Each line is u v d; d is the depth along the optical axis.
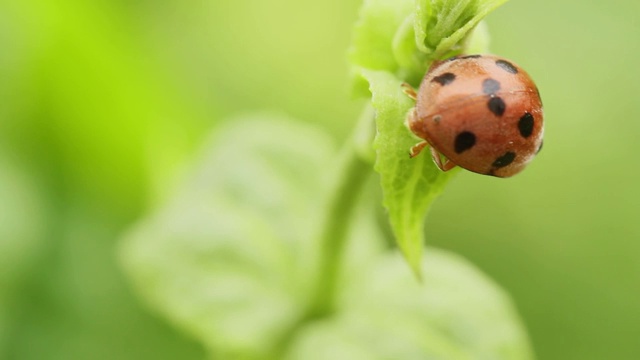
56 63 0.16
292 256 0.15
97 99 0.16
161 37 0.18
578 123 0.17
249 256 0.15
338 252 0.14
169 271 0.15
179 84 0.18
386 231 0.18
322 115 0.19
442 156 0.12
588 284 0.17
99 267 0.16
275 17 0.20
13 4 0.16
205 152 0.15
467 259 0.17
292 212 0.15
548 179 0.18
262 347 0.14
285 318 0.14
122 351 0.16
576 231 0.17
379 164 0.12
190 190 0.15
